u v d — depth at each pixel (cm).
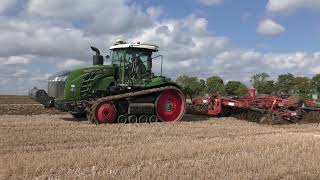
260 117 1942
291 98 2153
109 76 1803
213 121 1906
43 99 1889
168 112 1848
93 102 1711
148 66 1878
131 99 1784
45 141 1238
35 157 978
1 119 1786
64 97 1744
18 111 2261
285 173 909
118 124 1688
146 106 1795
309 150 1184
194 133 1494
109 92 1789
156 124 1719
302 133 1573
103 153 1043
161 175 855
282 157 1068
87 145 1202
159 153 1066
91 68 1784
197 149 1130
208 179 842
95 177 823
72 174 845
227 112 2128
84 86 1761
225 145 1205
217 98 2075
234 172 904
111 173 857
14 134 1335
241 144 1230
